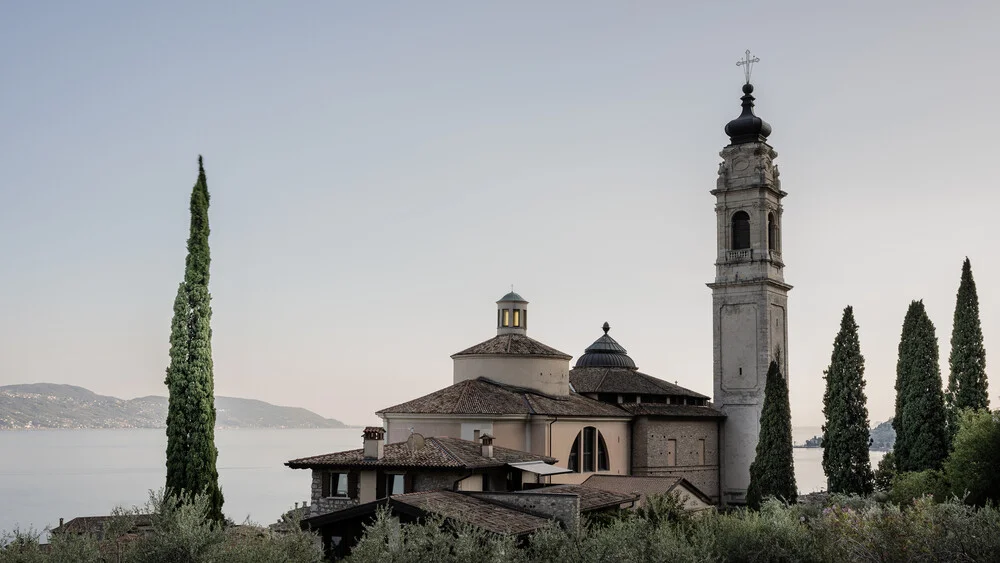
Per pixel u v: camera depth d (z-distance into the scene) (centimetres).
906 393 8062
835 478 8362
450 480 6009
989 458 6431
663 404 10062
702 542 4462
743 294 10519
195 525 3884
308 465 6272
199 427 6316
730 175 10750
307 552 4031
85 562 3722
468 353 8894
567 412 8381
